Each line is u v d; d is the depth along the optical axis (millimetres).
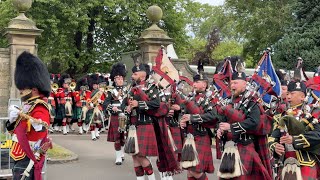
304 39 18562
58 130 14688
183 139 7449
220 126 5129
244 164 5090
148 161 6902
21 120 4492
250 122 5012
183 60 12445
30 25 10914
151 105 6684
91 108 14109
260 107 5148
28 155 4469
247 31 27516
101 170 8336
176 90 7180
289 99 5203
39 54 21016
